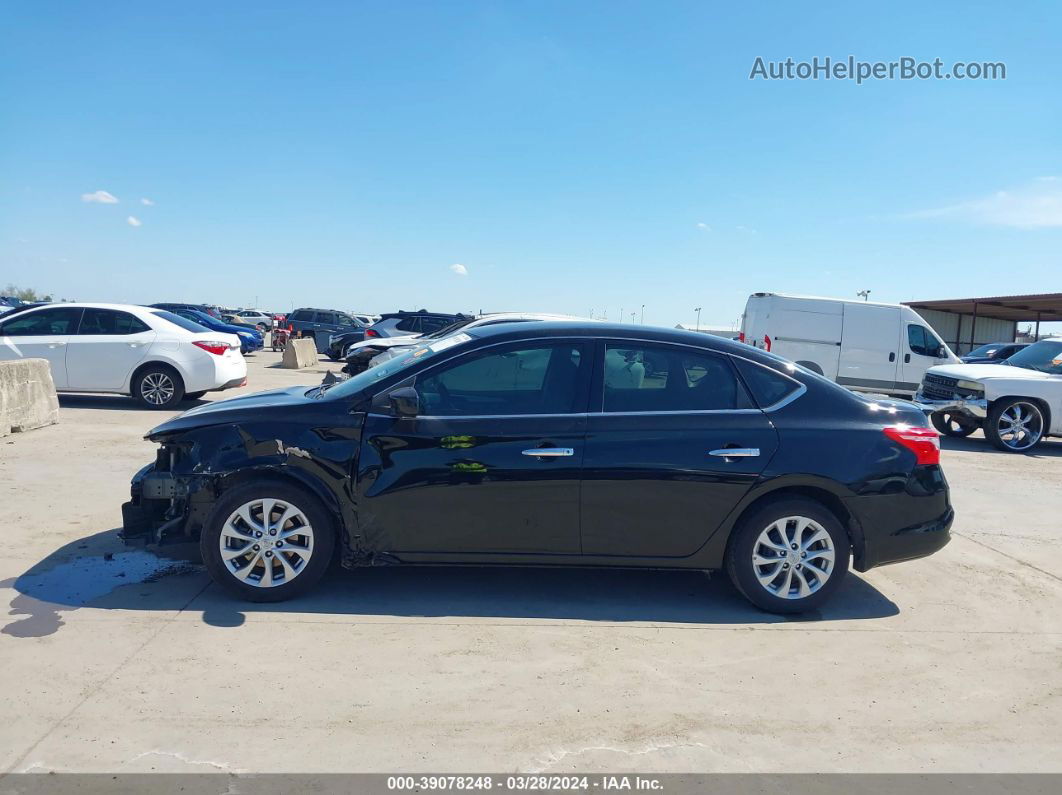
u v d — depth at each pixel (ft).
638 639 14.39
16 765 9.96
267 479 15.12
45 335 38.75
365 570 17.33
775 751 10.96
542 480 15.10
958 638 14.96
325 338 110.83
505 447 15.12
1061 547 21.24
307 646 13.51
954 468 32.86
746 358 16.10
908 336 54.44
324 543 15.23
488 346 15.85
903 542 15.78
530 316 40.40
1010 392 37.73
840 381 54.60
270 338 153.69
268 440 15.06
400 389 15.21
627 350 15.92
